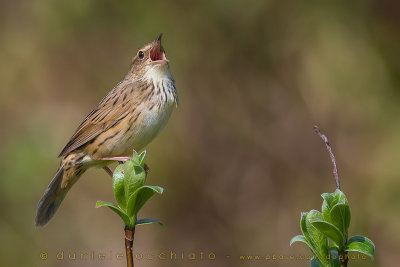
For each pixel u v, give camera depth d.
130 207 4.38
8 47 13.27
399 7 12.52
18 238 11.98
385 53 12.41
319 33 12.56
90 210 12.30
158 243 12.62
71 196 12.30
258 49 13.05
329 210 4.13
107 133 7.42
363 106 12.37
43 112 12.97
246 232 12.76
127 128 7.40
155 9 13.02
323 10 12.68
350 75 12.35
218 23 13.08
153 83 7.52
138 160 4.48
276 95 13.02
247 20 13.02
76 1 13.06
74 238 12.20
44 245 12.06
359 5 12.63
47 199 7.45
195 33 13.08
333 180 12.54
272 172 12.95
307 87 12.67
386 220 11.77
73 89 13.21
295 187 12.82
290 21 12.85
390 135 12.12
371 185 12.11
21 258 11.95
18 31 13.34
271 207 12.82
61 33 13.23
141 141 7.52
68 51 13.27
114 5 13.09
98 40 13.23
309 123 12.82
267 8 12.91
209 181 12.88
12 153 12.40
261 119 13.10
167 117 7.63
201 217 12.79
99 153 7.50
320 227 4.04
